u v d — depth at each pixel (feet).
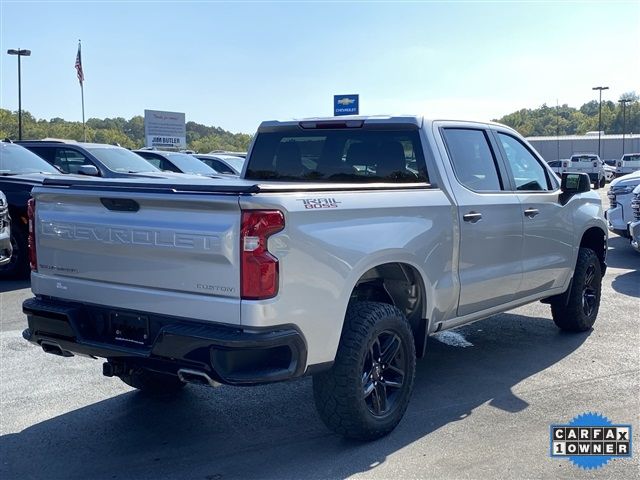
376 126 17.22
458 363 19.70
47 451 14.02
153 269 12.62
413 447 13.97
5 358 20.12
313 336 12.43
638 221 34.14
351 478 12.66
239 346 11.54
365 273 14.48
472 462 13.26
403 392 14.62
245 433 14.88
